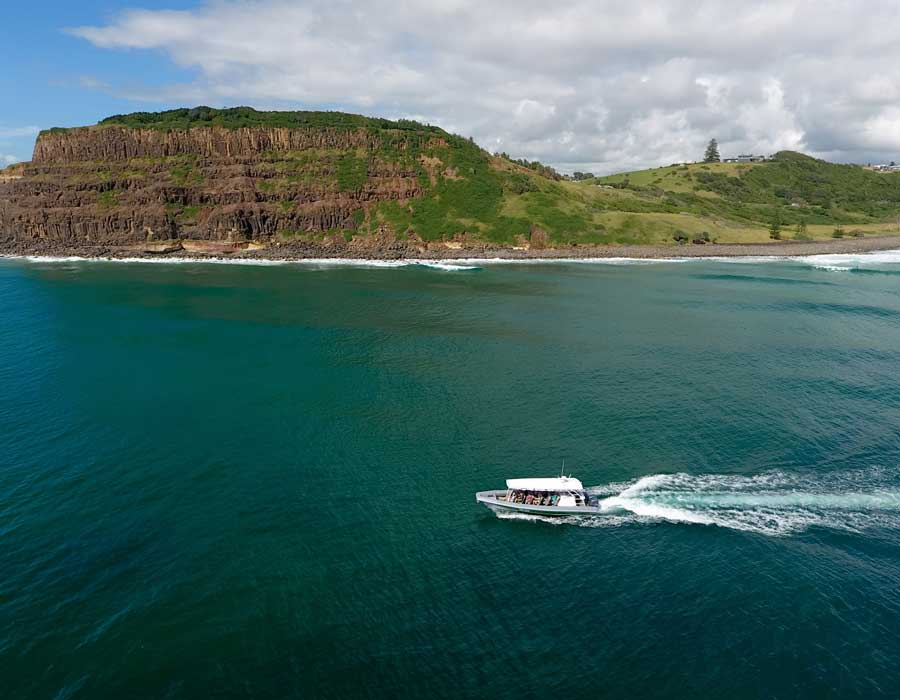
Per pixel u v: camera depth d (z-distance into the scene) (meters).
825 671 32.06
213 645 33.53
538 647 33.53
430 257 195.12
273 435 58.94
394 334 98.12
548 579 39.16
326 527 44.31
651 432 60.09
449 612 36.12
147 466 52.59
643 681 31.38
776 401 68.44
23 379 74.75
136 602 36.66
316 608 36.31
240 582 38.44
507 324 105.81
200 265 182.25
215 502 47.25
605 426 61.53
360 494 48.72
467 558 41.12
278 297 129.62
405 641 33.88
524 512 46.28
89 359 83.25
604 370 79.44
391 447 56.66
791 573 39.81
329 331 99.88
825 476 51.94
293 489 49.28
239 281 151.00
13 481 49.94
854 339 97.62
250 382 74.00
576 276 164.00
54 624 34.84
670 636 34.38
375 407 66.19
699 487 50.19
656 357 85.88
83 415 63.50
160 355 85.38
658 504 47.81
